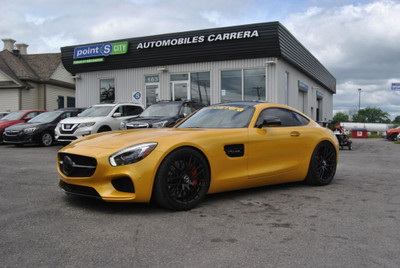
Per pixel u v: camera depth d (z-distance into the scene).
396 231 3.21
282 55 13.20
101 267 2.44
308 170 5.18
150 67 15.61
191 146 3.91
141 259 2.57
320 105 25.69
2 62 24.53
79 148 3.94
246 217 3.62
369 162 8.63
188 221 3.47
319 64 21.89
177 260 2.55
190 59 14.45
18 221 3.44
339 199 4.43
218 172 4.14
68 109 13.66
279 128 4.91
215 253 2.68
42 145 12.57
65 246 2.81
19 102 23.27
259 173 4.54
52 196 4.47
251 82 13.77
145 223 3.40
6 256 2.61
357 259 2.59
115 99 16.41
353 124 35.81
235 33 13.28
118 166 3.60
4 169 6.83
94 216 3.62
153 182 3.67
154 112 10.23
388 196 4.61
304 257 2.62
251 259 2.58
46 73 25.48
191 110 10.50
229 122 4.76
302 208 3.99
